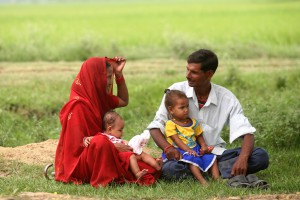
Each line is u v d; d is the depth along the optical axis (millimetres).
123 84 12008
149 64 30047
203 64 11227
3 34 45719
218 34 46031
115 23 58562
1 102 19328
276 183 11297
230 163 11430
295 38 42719
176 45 33312
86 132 11367
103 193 10398
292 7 78125
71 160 11312
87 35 33469
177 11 77625
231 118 11562
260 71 27078
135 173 11094
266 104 17016
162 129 11516
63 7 99188
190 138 11359
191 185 10961
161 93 21391
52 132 16797
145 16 68688
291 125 15453
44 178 11742
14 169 12750
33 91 21469
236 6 86438
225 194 10430
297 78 23594
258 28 49469
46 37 42375
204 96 11695
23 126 17891
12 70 27312
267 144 15336
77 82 11594
